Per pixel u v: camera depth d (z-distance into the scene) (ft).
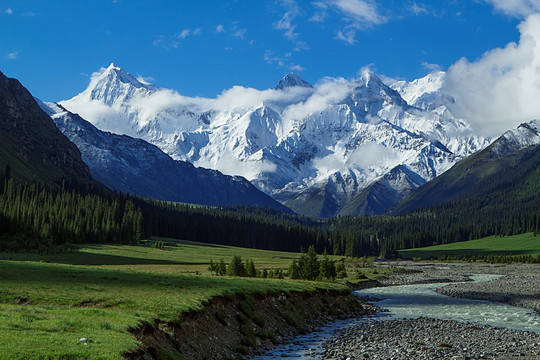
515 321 214.48
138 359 99.96
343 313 235.61
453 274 575.79
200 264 524.11
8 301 139.13
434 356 138.10
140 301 146.10
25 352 84.94
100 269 237.66
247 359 136.36
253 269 335.88
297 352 146.61
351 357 137.49
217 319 155.94
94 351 91.15
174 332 127.95
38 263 241.14
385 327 194.80
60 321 107.55
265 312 186.19
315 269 354.13
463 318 224.33
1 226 550.77
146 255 588.50
